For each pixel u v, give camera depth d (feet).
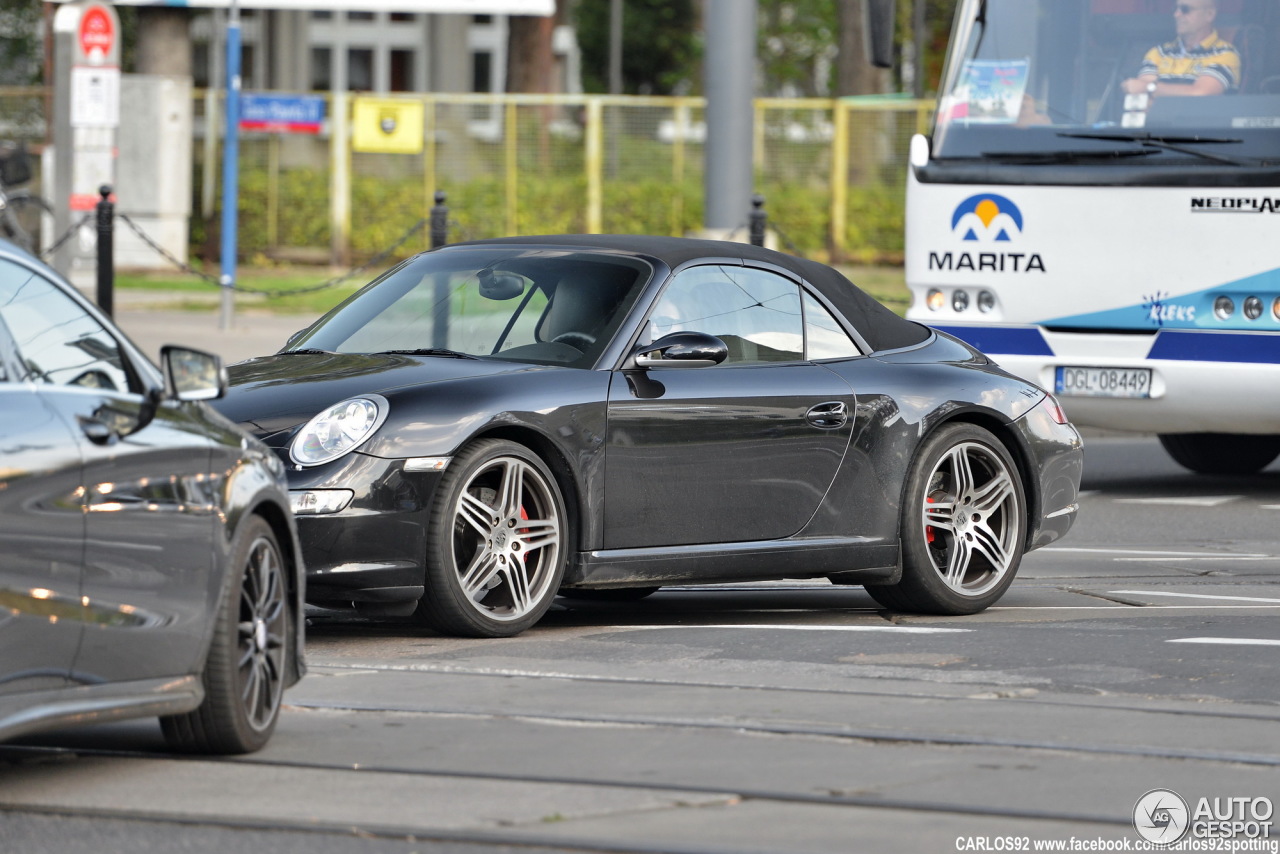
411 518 71.15
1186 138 125.29
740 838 46.68
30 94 302.25
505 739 57.47
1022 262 129.29
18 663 46.68
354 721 60.08
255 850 45.70
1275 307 123.13
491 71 387.75
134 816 48.62
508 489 73.77
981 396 86.48
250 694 55.62
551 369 75.87
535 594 74.84
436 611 72.74
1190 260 124.98
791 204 309.22
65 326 50.93
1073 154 128.06
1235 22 125.39
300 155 309.63
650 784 51.93
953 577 84.79
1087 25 128.88
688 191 310.04
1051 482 88.89
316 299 257.14
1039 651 73.05
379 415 71.56
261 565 56.13
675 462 77.05
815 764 54.39
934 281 131.75
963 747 56.65
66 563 47.98
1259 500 132.05
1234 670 68.90
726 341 80.53
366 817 48.60
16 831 47.19
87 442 49.11
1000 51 131.34
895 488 83.15
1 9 416.05
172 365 52.95
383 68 380.37
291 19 374.43
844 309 85.35
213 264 309.63
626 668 69.00
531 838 46.55
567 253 81.92
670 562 77.20
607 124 309.63
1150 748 56.39
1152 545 110.83
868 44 134.62
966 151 131.03
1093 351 127.75
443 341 79.56
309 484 70.08
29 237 269.85
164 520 51.29
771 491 79.71
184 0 305.12
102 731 58.90
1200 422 127.03
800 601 89.81
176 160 293.84
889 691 65.00
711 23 165.27
